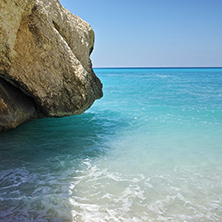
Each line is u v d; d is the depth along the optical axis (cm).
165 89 2381
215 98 1689
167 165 548
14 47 596
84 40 892
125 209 382
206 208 386
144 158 589
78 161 568
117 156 604
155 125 921
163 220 356
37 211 366
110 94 1948
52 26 678
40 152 619
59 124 931
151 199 411
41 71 680
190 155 607
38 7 621
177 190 439
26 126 864
